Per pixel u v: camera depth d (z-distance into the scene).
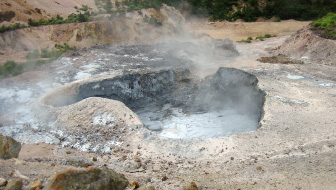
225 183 9.10
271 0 49.50
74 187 6.24
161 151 11.96
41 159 10.41
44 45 31.91
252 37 38.69
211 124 16.52
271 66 22.58
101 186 6.55
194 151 11.82
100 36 33.94
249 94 18.05
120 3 43.25
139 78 20.28
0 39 30.91
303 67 22.28
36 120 15.09
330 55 23.89
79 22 34.62
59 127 14.33
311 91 17.48
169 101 20.02
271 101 15.69
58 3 41.47
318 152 11.34
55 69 22.97
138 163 11.01
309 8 47.50
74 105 15.35
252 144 12.05
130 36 35.59
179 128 16.25
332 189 8.70
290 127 13.23
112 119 14.10
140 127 13.55
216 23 46.25
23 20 34.88
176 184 8.86
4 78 21.81
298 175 9.67
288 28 41.84
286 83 18.70
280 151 11.50
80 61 24.73
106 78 18.97
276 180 9.31
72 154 12.40
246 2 50.31
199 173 10.07
